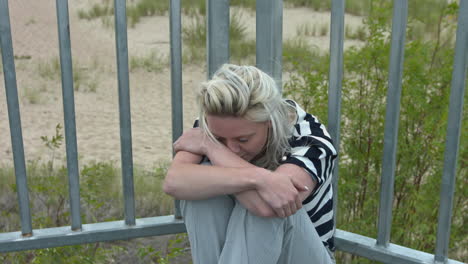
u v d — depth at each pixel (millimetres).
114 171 5145
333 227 2160
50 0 14312
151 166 5762
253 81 1694
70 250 3096
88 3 15531
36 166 5098
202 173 1759
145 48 11516
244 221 1770
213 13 2154
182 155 1860
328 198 1947
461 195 3029
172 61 2117
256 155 1873
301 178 1731
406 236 3191
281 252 1831
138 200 4715
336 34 1971
